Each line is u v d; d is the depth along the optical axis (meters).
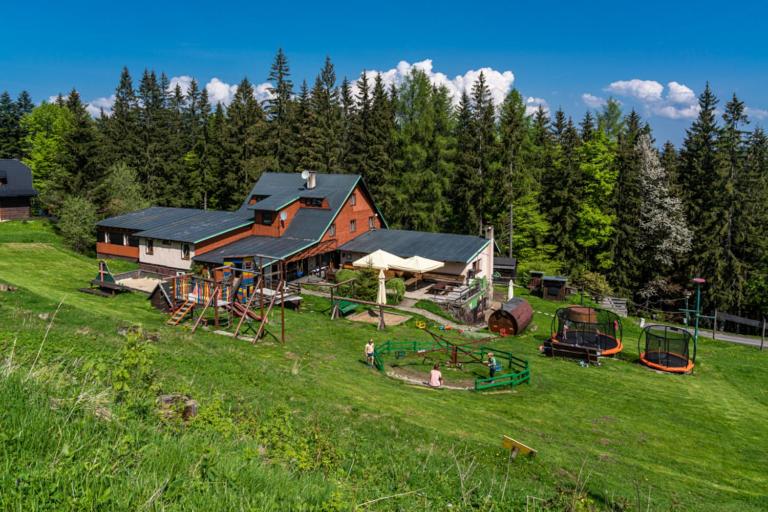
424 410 19.52
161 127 80.56
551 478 14.22
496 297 51.53
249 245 45.09
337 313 36.06
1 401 7.27
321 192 49.41
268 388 17.45
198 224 47.91
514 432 18.73
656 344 33.97
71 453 6.30
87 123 58.91
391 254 43.38
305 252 44.88
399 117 74.44
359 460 11.70
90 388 9.12
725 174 57.62
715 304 58.00
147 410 9.34
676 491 15.19
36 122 83.94
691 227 60.75
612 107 78.44
